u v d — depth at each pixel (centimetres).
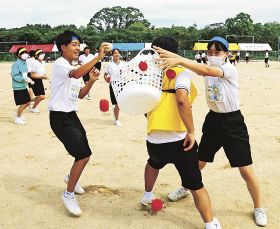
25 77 838
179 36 7494
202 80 1969
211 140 407
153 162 399
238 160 391
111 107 1098
